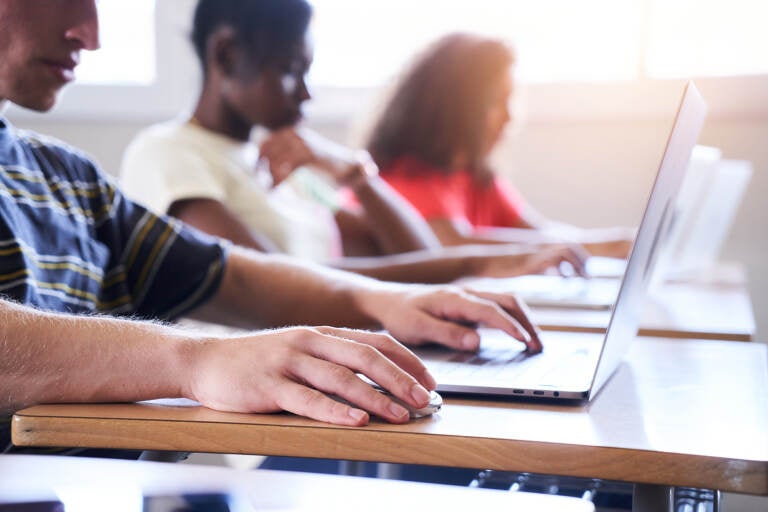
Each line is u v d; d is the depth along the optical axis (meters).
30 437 0.66
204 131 1.91
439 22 2.88
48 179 1.09
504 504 0.43
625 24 2.76
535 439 0.60
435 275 1.70
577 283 1.70
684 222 1.86
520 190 2.81
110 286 1.15
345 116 2.91
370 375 0.67
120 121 2.96
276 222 1.96
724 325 1.23
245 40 1.87
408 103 2.29
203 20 1.90
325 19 2.93
